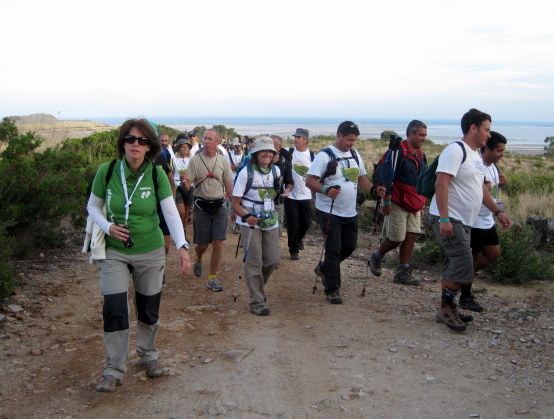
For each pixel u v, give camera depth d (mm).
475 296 6797
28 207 7469
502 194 15711
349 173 6348
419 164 7016
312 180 6301
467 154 5262
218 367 4582
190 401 3967
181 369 4527
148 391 4109
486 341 5176
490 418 3729
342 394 4078
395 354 4855
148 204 4039
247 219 5922
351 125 6391
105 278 4016
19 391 4078
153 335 4344
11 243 6945
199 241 7156
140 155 3977
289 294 6875
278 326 5637
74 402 3930
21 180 7387
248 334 5395
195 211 7164
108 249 4031
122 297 4023
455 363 4660
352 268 8188
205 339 5262
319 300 6598
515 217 11312
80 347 4961
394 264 8516
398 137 6934
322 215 6449
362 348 5004
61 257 8117
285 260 8719
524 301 6676
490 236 6207
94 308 6062
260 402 3963
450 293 5512
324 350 4965
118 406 3881
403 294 6836
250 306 6109
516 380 4324
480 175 5359
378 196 6871
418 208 7000
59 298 6309
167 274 7758
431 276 7898
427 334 5363
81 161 9047
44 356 4742
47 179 7801
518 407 3879
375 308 6246
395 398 4023
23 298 6098
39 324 5445
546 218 9875
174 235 4129
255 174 6023
